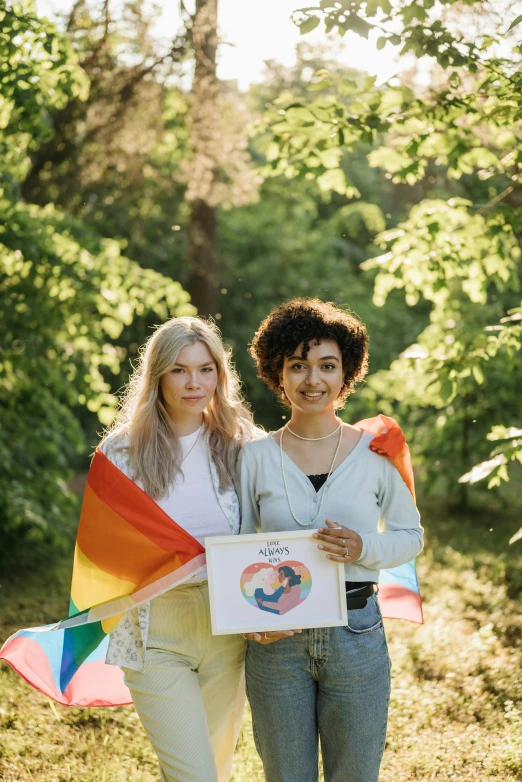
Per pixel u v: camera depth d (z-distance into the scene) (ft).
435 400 31.76
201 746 9.22
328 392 9.01
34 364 26.30
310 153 16.75
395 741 13.66
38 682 10.44
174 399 9.68
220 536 8.77
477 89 15.34
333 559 8.53
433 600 23.24
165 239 53.36
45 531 27.96
